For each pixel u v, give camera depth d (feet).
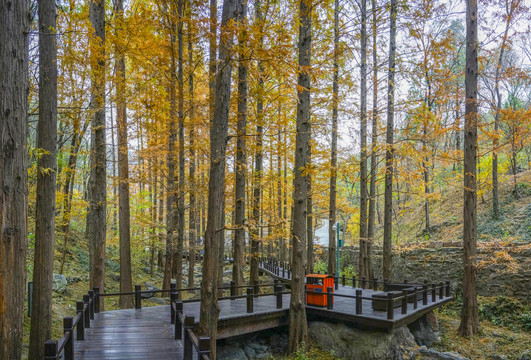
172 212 48.96
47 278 23.24
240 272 44.37
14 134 18.78
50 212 23.40
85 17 30.37
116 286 56.80
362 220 53.36
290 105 47.85
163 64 37.14
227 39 23.38
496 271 48.32
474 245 40.91
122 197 44.55
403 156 47.57
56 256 54.19
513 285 46.42
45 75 23.35
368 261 57.16
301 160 34.32
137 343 25.45
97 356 22.65
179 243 40.40
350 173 54.34
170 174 42.55
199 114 37.63
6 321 18.07
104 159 37.09
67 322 20.79
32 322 22.81
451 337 40.40
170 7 38.06
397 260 63.16
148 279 67.77
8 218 18.38
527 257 46.14
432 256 57.16
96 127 34.55
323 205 68.44
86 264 57.88
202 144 39.68
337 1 51.47
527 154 84.12
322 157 51.19
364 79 51.31
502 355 35.73
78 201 47.96
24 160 19.40
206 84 47.55
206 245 26.16
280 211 65.31
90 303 32.24
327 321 37.50
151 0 42.80
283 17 38.65
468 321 40.45
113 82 31.58
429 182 68.03
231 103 40.29
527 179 66.80
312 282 39.04
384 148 45.91
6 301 18.11
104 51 32.12
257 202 48.21
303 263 34.96
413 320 36.04
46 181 23.31
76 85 30.99
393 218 93.15
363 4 52.85
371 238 56.49
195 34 33.45
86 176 65.51
